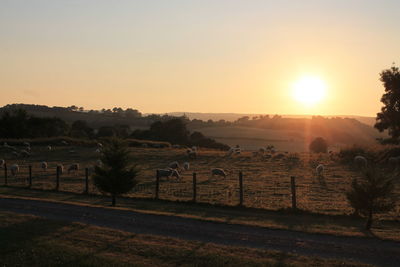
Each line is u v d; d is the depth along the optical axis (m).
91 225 20.02
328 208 24.80
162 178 40.06
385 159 47.34
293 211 23.81
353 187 20.12
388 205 19.31
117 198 30.02
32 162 57.62
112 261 15.02
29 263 15.23
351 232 18.41
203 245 16.52
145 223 20.33
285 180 37.66
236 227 19.45
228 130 197.38
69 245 16.95
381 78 65.81
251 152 66.62
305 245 16.47
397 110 65.81
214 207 26.14
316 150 92.25
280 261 14.51
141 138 126.50
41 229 19.34
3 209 24.45
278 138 168.25
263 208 24.80
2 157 62.31
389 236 17.61
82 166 53.12
